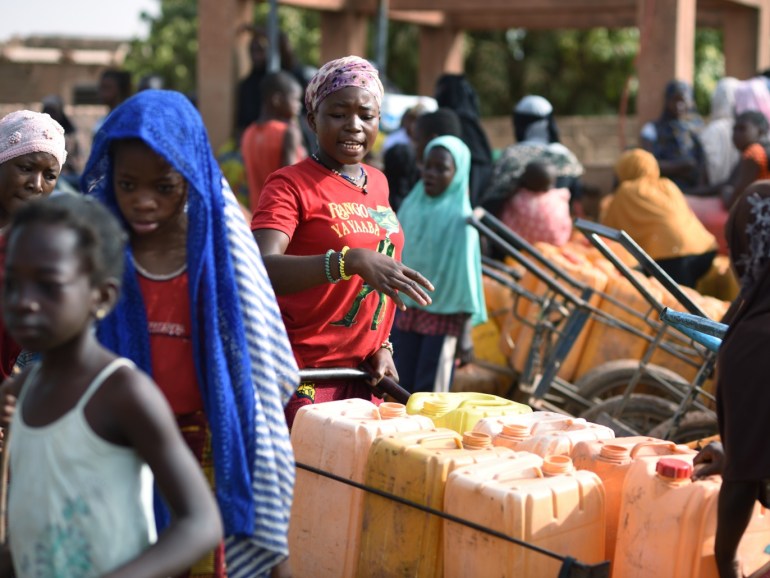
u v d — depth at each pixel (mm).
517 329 6434
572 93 20125
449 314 5527
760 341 2602
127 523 1954
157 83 10398
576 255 6465
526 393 6195
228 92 9719
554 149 7570
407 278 3188
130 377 1922
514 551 2795
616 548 3004
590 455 3189
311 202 3555
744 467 2596
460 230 5484
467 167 5617
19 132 3340
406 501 3018
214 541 1906
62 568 1944
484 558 2855
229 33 9688
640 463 2971
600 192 10531
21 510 1966
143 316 2377
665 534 2855
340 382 3750
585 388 5680
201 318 2387
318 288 3549
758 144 7781
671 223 7109
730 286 7336
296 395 3613
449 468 2996
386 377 3838
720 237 8281
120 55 22719
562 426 3486
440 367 5504
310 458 3299
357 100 3576
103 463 1918
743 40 11828
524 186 7418
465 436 3178
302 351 3621
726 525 2695
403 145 7535
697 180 9273
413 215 5637
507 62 20375
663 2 9453
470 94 8742
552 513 2846
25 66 22062
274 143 7754
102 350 1975
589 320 5918
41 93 22172
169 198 2340
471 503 2879
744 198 2775
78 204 1905
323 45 11492
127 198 2318
